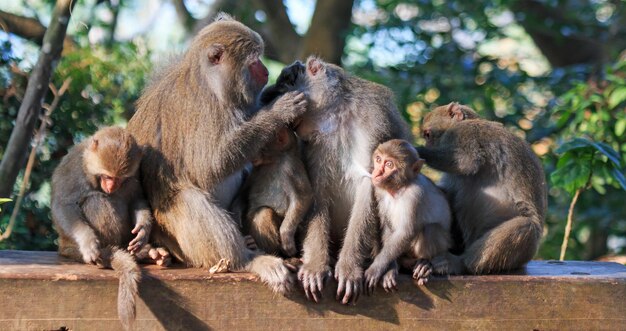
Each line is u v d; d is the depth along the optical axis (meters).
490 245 6.66
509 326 6.45
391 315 6.38
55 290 6.10
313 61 6.89
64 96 11.33
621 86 11.13
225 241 6.45
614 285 6.51
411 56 14.76
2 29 12.62
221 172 6.59
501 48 18.89
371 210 6.62
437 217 6.66
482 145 7.20
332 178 6.82
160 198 6.72
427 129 8.09
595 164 9.41
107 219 6.59
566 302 6.48
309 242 6.59
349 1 14.89
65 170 6.73
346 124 6.82
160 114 6.85
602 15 17.11
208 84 6.67
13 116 11.09
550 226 14.49
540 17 16.28
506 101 14.27
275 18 15.98
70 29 14.09
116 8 15.45
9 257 6.84
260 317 6.27
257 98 6.92
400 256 6.63
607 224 14.36
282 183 6.70
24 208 10.67
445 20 15.26
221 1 15.58
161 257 6.56
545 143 13.97
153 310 6.18
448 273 6.55
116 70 12.07
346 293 6.27
